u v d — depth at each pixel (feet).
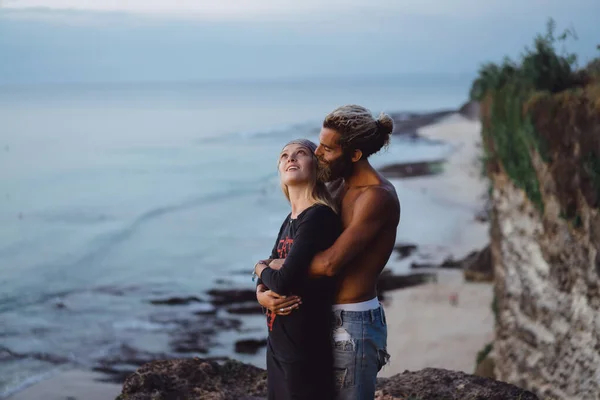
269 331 11.29
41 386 73.00
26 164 298.15
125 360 79.71
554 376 34.01
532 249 37.58
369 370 11.18
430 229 148.77
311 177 11.08
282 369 10.98
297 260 10.50
